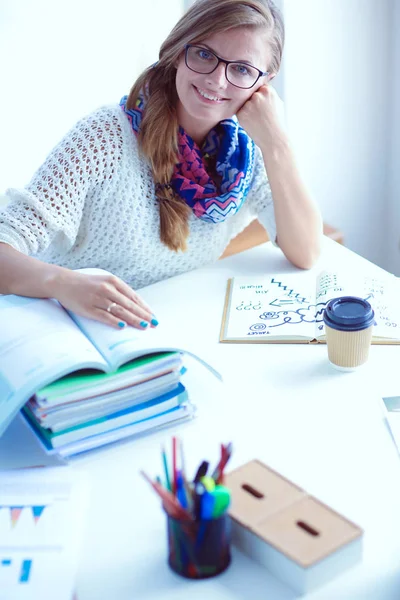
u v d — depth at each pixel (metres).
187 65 1.48
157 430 1.14
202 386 1.24
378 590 0.87
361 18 2.39
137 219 1.62
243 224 1.81
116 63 2.34
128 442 1.12
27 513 0.98
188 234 1.67
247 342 1.36
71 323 1.23
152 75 1.57
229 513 0.92
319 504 0.93
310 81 2.40
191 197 1.62
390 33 2.46
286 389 1.23
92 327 1.22
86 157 1.54
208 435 1.13
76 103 2.33
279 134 1.62
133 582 0.89
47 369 1.07
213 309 1.48
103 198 1.59
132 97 1.61
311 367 1.29
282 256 1.69
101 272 1.36
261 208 1.74
